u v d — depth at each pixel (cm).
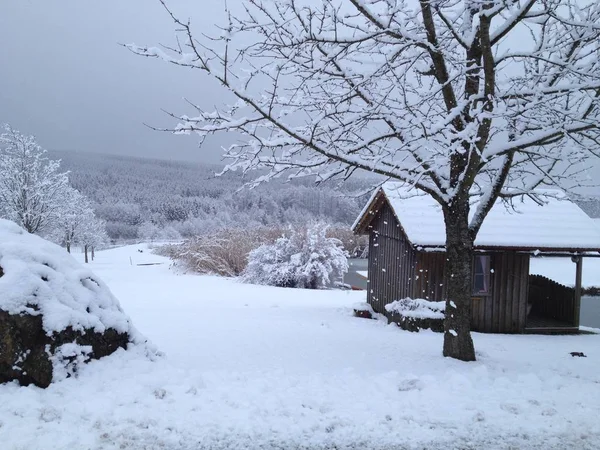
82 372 514
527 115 741
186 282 2470
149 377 520
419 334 1138
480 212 809
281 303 1738
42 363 485
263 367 682
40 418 413
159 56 624
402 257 1407
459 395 533
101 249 5928
